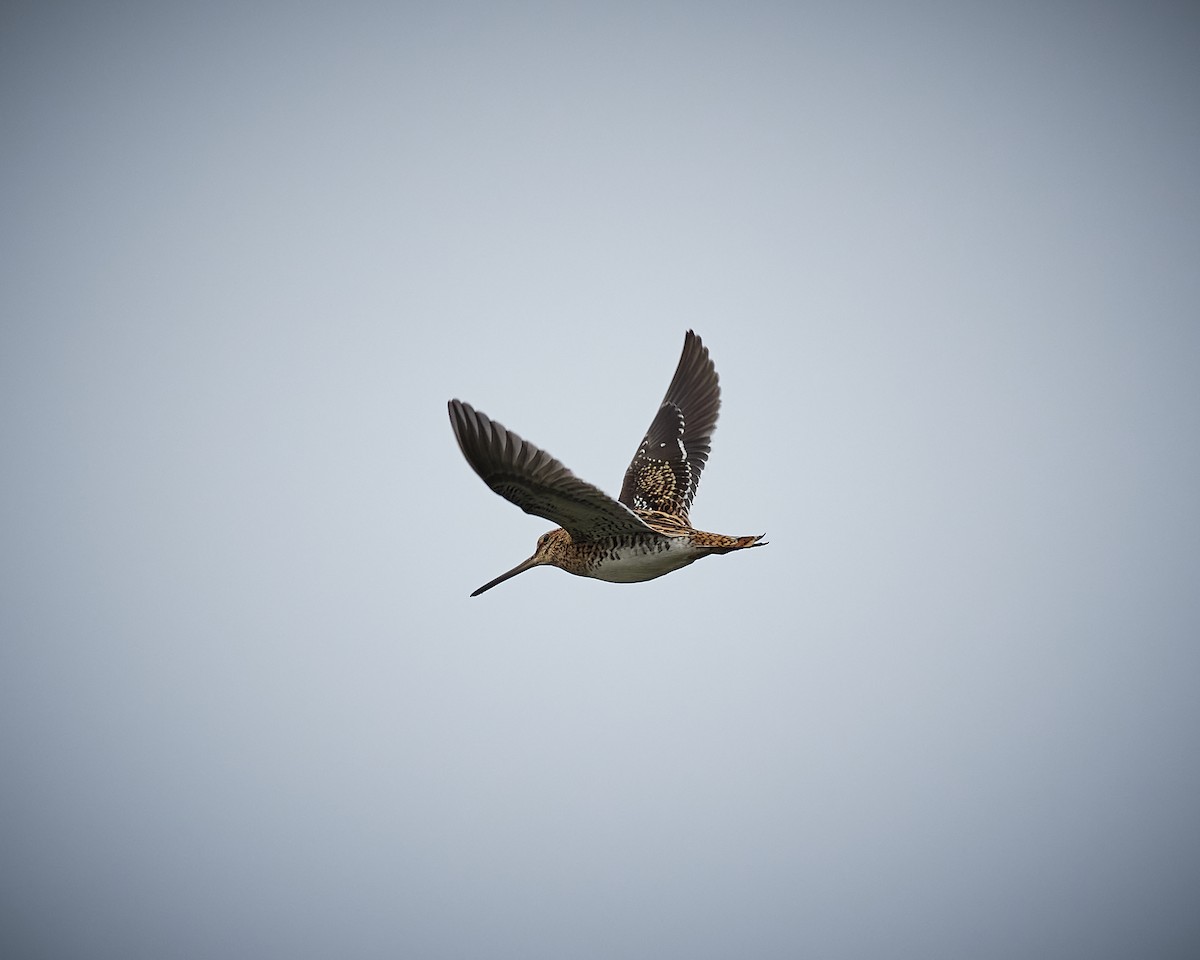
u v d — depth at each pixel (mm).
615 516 11156
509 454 9969
